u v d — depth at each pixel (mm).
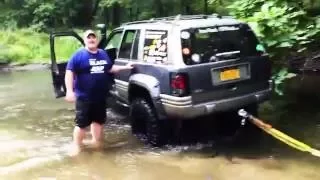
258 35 7461
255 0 8188
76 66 6734
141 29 7262
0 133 8008
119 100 7945
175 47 6387
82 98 6855
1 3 29578
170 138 6953
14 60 18844
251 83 6668
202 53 6438
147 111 6855
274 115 8273
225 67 6453
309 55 11820
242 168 5957
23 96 11289
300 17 7898
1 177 5996
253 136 7270
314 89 10109
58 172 6152
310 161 6113
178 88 6223
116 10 28797
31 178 5961
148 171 6035
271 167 5949
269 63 6914
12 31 25203
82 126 6969
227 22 6832
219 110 6430
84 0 29625
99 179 5863
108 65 6910
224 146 6867
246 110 7125
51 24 28391
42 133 7992
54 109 9758
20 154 6902
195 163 6219
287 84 10703
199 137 7266
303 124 7648
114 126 8219
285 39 7504
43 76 14992
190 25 6539
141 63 6992
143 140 7285
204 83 6316
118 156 6672
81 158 6652
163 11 23016
